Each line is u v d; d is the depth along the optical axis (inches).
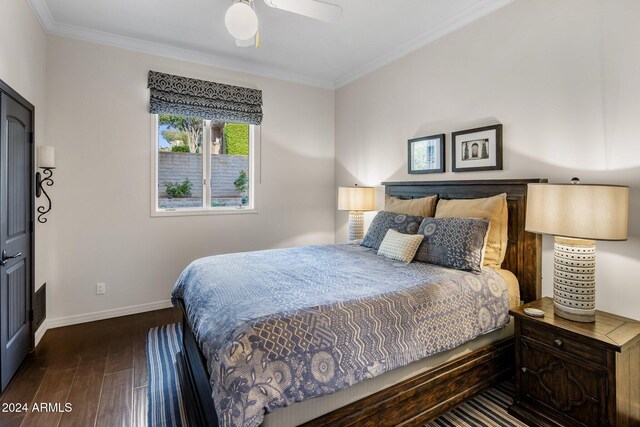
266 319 56.2
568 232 68.4
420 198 123.3
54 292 122.1
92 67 126.0
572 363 65.9
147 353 102.8
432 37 124.3
